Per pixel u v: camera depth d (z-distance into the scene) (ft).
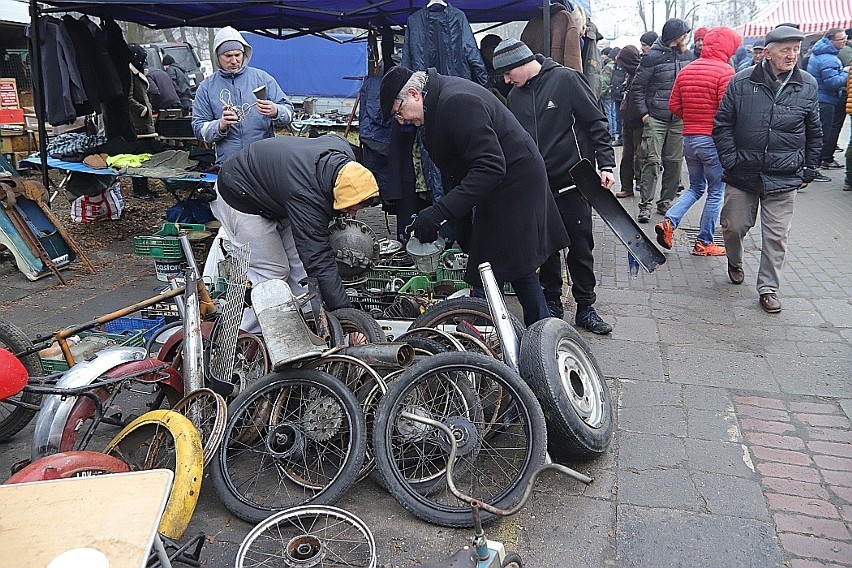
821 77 37.01
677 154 27.09
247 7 23.45
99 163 22.84
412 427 9.91
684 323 16.88
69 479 5.88
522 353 10.59
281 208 12.92
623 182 31.81
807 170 16.88
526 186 12.75
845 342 15.55
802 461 10.94
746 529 9.35
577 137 15.44
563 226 14.19
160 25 26.99
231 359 11.68
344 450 10.20
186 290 11.74
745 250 23.20
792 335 16.02
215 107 19.12
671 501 9.98
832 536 9.18
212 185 22.36
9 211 20.77
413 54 19.07
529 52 15.26
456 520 9.34
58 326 17.47
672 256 22.63
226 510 10.00
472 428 10.00
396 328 14.24
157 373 11.19
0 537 5.23
